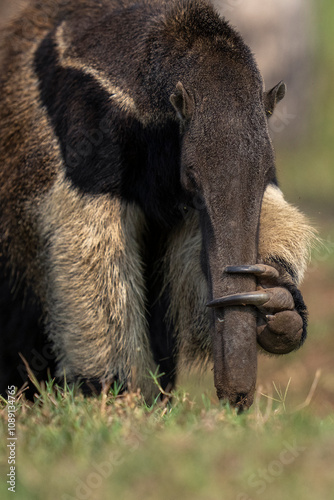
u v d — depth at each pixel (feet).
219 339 26.32
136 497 20.20
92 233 32.96
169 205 33.12
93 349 33.99
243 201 26.48
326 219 78.89
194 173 27.53
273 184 34.78
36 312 37.42
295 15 113.60
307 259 34.27
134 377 33.73
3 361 39.14
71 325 34.06
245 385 26.03
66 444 23.09
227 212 26.45
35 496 20.45
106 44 33.63
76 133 33.37
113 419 25.53
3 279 38.45
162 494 20.22
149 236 35.65
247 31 109.70
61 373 35.42
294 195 88.69
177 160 31.48
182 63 30.07
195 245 34.40
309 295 67.51
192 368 37.83
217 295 26.16
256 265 26.08
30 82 36.76
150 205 33.32
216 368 26.40
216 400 34.27
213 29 30.48
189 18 31.19
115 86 32.58
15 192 36.47
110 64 33.09
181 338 36.63
